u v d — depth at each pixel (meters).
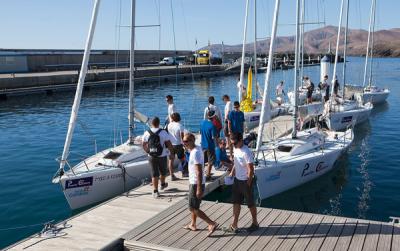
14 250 6.93
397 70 77.62
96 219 8.23
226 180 7.36
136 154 11.56
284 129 17.61
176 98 36.41
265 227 7.29
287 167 11.39
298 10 13.44
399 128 22.36
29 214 10.17
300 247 6.50
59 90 38.78
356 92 28.98
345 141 14.37
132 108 12.02
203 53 75.00
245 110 20.00
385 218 10.27
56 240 7.30
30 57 51.16
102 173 10.42
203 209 8.32
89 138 19.05
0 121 23.75
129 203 9.10
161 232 7.22
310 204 11.18
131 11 11.73
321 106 21.36
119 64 65.75
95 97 36.34
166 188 10.02
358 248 6.43
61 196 11.37
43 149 16.81
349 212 10.66
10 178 12.95
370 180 13.19
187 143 6.83
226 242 6.75
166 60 71.38
